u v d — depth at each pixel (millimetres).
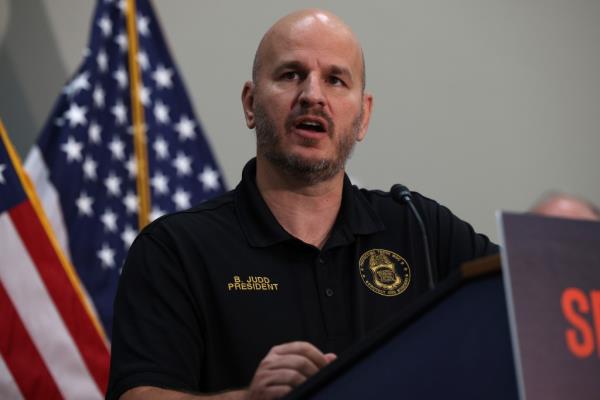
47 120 7078
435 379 2133
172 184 7355
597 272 2010
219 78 8484
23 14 7828
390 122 8953
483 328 2068
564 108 9562
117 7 7500
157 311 3510
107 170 7113
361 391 2260
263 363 2697
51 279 6414
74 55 7922
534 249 1967
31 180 6820
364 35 9070
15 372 6203
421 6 9336
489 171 9180
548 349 1900
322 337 3531
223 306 3529
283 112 3779
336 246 3707
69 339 6352
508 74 9469
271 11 8805
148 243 3693
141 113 7336
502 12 9602
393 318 2227
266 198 3885
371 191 4129
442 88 9211
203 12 8562
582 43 9773
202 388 3488
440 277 3869
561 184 9367
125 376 3352
